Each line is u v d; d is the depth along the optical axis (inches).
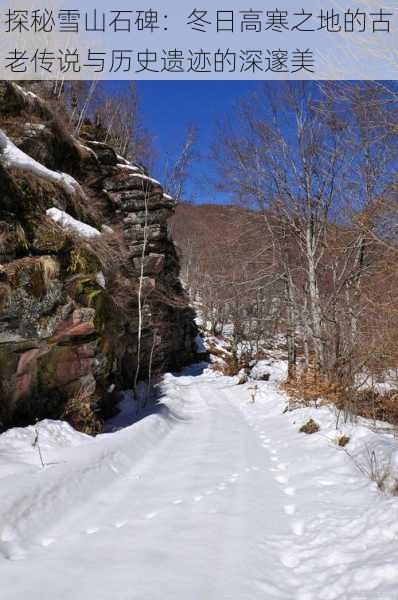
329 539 156.9
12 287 304.5
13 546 152.3
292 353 783.7
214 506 192.7
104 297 381.7
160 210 827.4
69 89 986.7
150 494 218.2
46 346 327.0
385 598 108.1
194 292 1706.4
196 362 1189.1
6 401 304.0
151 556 142.4
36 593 119.6
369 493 202.5
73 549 149.9
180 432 420.5
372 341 415.5
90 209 531.5
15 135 449.7
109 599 116.9
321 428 370.9
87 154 660.1
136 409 530.3
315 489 221.6
